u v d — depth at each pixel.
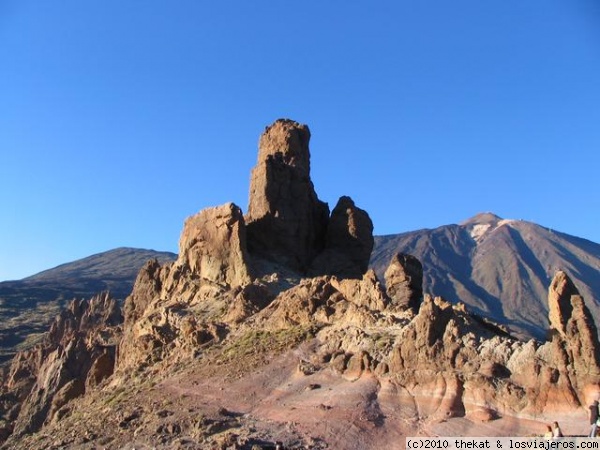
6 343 156.00
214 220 67.81
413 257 54.06
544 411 30.20
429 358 35.62
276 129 78.62
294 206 73.94
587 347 30.11
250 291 56.88
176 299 66.25
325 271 71.25
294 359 43.59
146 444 36.00
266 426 35.00
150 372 52.66
